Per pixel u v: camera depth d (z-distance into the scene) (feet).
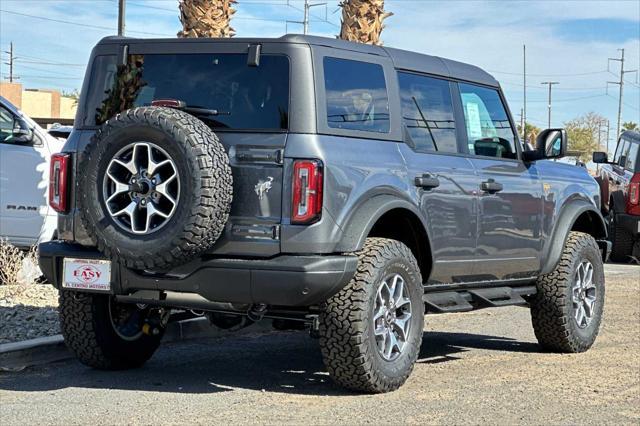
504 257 28.12
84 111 24.59
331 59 23.03
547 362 29.12
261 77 22.61
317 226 21.72
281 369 26.76
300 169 21.72
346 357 22.56
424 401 22.91
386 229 25.44
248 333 33.40
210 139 21.45
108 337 25.13
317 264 21.54
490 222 27.35
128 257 21.61
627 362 29.32
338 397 23.06
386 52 24.98
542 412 22.30
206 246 21.56
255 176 21.98
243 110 22.52
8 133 37.86
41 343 26.48
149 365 26.89
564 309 30.22
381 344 23.29
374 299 22.75
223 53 23.15
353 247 22.30
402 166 24.20
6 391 23.02
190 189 21.12
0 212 37.35
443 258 25.67
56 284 23.77
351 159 22.66
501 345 32.53
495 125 28.78
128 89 24.12
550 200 30.17
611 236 67.56
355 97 23.45
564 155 29.40
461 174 26.30
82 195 22.13
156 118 21.35
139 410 21.31
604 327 36.99
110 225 21.79
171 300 22.72
